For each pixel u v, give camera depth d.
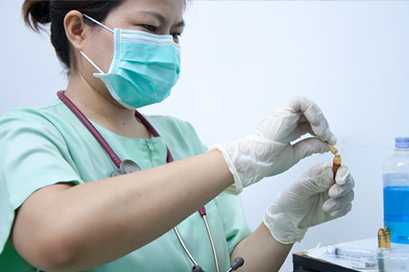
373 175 1.23
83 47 0.95
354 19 1.25
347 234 1.28
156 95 1.00
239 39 1.51
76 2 0.94
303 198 0.97
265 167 0.72
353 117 1.27
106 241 0.58
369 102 1.23
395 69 1.18
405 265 0.84
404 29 1.15
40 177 0.65
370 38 1.22
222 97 1.57
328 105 1.32
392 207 0.94
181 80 1.67
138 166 0.93
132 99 0.98
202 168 0.66
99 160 0.88
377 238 1.05
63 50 1.01
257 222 1.49
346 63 1.27
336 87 1.30
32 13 1.05
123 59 0.94
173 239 0.90
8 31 1.85
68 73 1.01
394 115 1.18
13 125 0.77
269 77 1.44
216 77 1.58
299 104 0.74
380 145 1.21
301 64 1.37
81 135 0.89
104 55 0.94
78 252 0.57
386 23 1.18
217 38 1.56
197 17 1.60
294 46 1.38
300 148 0.77
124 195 0.59
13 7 1.83
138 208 0.59
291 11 1.37
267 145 0.71
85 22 0.94
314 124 0.74
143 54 0.95
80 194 0.60
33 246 0.59
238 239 1.08
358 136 1.26
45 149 0.72
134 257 0.82
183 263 0.88
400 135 1.17
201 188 0.64
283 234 1.02
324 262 0.89
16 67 1.85
